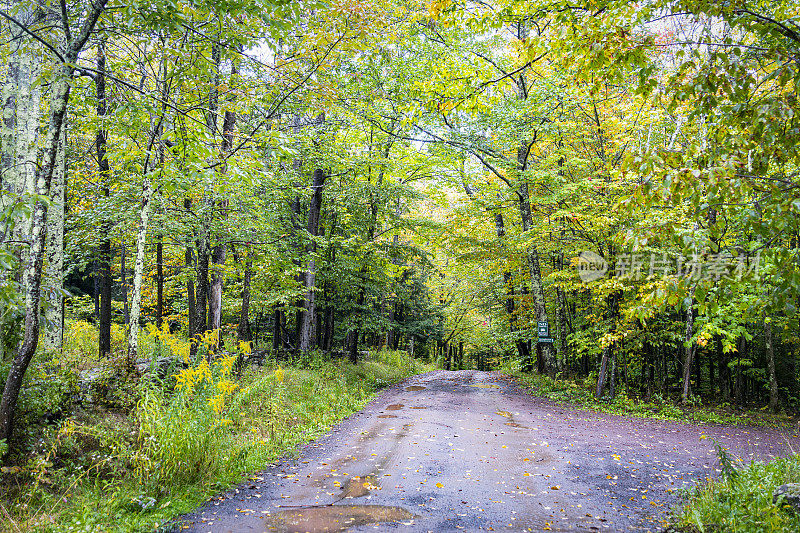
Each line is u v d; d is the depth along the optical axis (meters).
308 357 15.10
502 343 25.97
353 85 10.97
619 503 5.37
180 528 4.42
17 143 5.98
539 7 6.12
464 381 18.94
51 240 7.46
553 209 16.66
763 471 5.37
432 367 28.78
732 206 3.60
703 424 11.02
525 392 15.48
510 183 17.47
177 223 10.09
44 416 5.73
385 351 24.67
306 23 7.14
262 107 8.70
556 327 19.70
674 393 16.52
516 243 15.40
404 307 30.19
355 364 18.08
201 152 5.46
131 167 7.86
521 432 9.23
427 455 7.26
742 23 3.58
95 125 7.50
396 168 17.88
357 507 5.07
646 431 9.87
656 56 4.20
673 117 9.89
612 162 13.41
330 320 19.81
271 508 5.00
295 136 11.08
